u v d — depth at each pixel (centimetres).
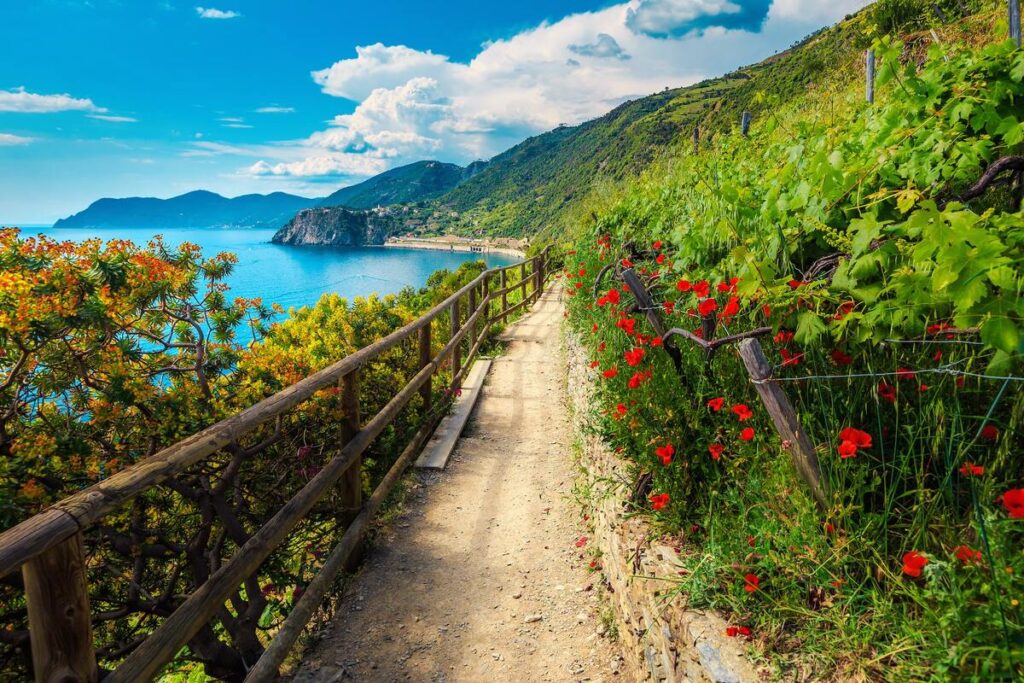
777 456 217
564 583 347
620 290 430
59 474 325
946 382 201
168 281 396
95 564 342
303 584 330
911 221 193
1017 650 130
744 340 197
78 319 344
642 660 246
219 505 341
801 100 805
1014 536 167
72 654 132
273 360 450
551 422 612
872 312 209
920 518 179
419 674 277
